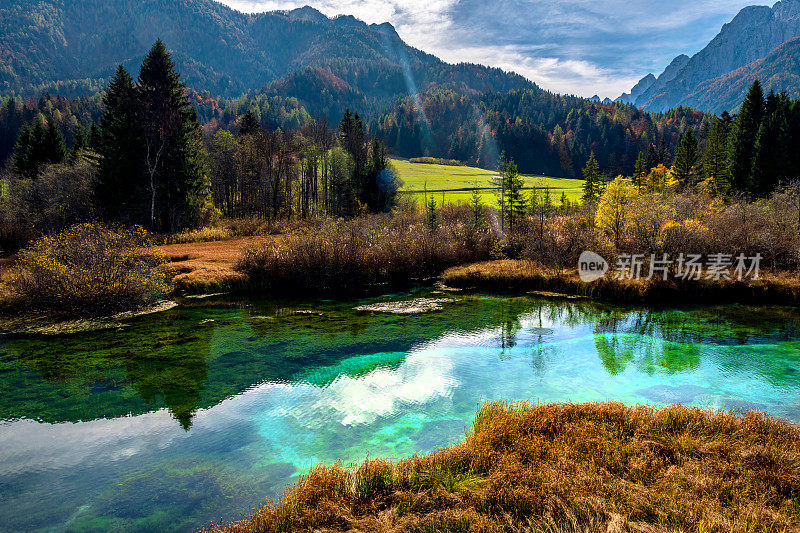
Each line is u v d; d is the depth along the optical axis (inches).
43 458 271.7
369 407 342.0
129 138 1295.5
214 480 248.5
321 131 2509.8
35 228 1175.0
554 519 179.9
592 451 231.8
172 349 472.4
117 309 626.2
